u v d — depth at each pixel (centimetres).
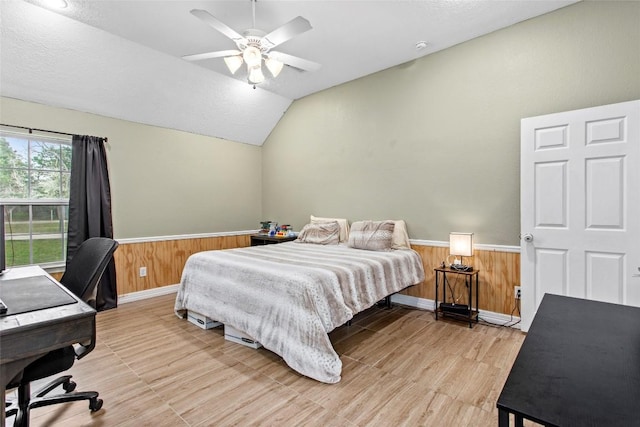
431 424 165
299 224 490
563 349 102
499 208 306
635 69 242
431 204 350
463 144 326
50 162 338
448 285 338
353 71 390
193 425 166
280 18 278
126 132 386
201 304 292
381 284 284
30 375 136
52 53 294
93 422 168
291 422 168
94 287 163
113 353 248
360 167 411
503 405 74
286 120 505
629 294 236
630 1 244
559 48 272
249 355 244
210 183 475
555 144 266
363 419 170
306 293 218
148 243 405
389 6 263
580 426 65
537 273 275
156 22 281
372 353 246
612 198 242
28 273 193
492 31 305
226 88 419
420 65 355
